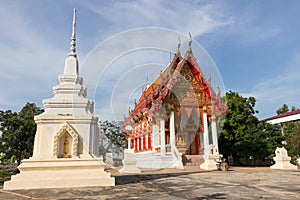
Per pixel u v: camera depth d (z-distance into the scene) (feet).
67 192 23.63
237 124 88.43
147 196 20.61
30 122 62.08
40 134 29.76
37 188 26.50
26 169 27.45
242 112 90.02
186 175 41.73
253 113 94.48
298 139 85.05
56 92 32.94
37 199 20.44
